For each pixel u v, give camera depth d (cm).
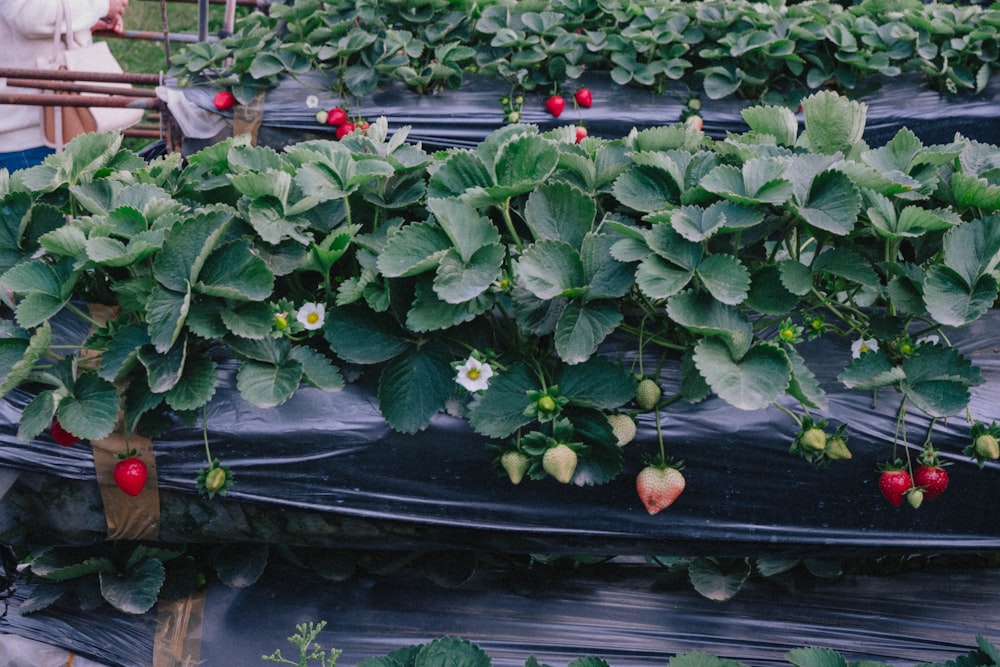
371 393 210
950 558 246
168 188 240
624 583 239
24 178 216
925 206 228
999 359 228
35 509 210
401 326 206
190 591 225
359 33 430
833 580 239
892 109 442
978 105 438
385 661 202
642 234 195
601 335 195
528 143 207
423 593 232
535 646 223
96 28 497
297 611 226
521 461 195
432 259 189
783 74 458
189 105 429
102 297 211
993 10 449
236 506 209
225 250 197
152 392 195
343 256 224
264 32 450
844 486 208
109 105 426
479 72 451
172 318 191
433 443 205
